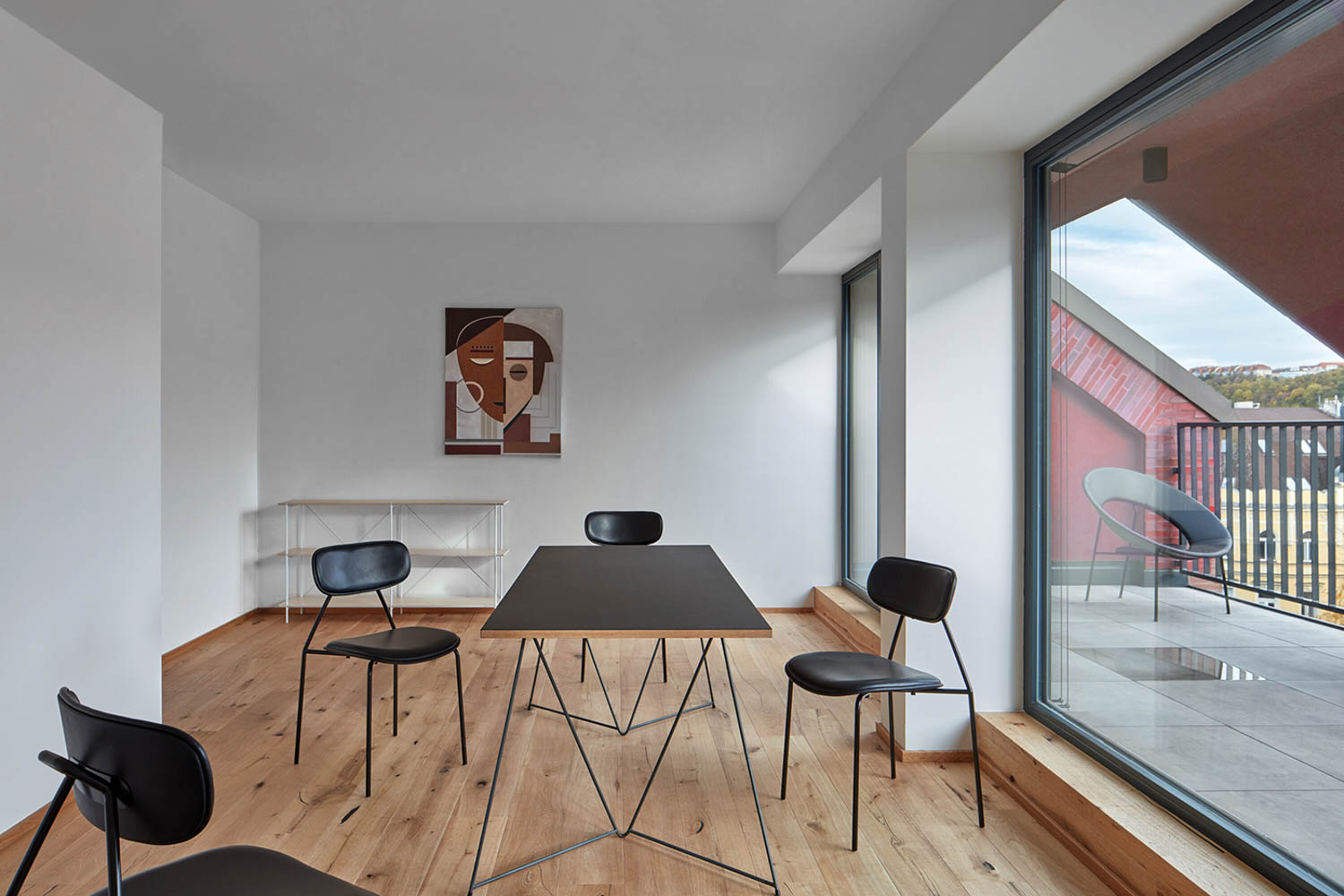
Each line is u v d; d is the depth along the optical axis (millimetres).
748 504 5715
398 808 2711
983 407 3105
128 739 1292
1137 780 2434
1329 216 1758
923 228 3102
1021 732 2906
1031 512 3066
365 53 3094
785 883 2268
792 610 5734
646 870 2332
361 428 5660
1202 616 2203
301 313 5637
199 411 4855
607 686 4066
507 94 3473
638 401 5688
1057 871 2338
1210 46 2123
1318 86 1795
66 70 2770
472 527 5695
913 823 2631
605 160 4348
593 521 4457
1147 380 2422
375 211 5375
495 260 5664
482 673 4285
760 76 3285
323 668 4383
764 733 3432
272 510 5641
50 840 2529
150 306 3199
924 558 3094
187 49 3053
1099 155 2676
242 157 4270
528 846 2463
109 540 2971
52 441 2709
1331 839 1783
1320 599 1797
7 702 2520
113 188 2998
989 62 2420
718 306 5691
